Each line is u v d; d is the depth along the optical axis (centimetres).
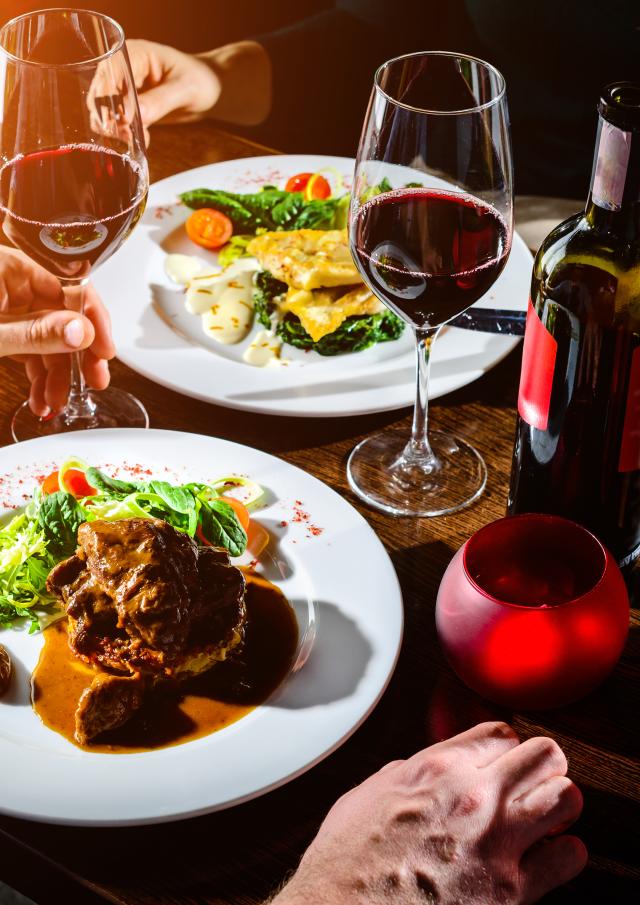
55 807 90
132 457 127
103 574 103
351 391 138
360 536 116
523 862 86
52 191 123
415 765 93
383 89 117
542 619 91
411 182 110
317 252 159
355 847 87
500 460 131
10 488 123
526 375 105
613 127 91
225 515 113
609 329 98
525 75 259
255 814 94
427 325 118
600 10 245
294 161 188
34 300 151
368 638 105
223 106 242
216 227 168
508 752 92
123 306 155
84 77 121
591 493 107
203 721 98
